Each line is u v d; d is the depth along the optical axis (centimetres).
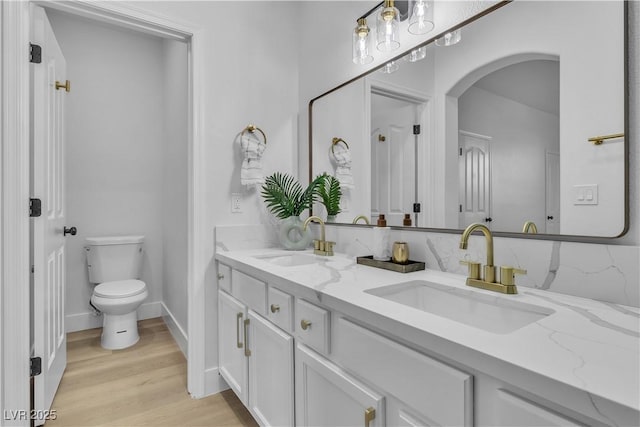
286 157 220
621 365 52
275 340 125
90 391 190
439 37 133
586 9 91
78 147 286
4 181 143
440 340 63
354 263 149
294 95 224
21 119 147
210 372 190
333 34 193
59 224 192
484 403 59
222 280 182
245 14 204
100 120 296
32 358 154
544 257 99
